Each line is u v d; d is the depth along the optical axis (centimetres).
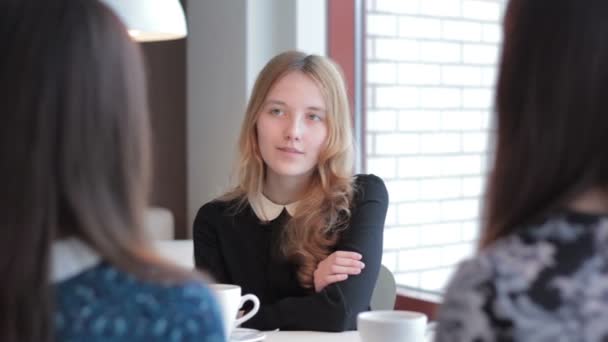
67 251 88
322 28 403
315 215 246
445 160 375
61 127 86
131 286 88
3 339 85
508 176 90
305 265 244
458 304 86
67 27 88
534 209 89
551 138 87
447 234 374
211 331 88
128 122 91
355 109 409
